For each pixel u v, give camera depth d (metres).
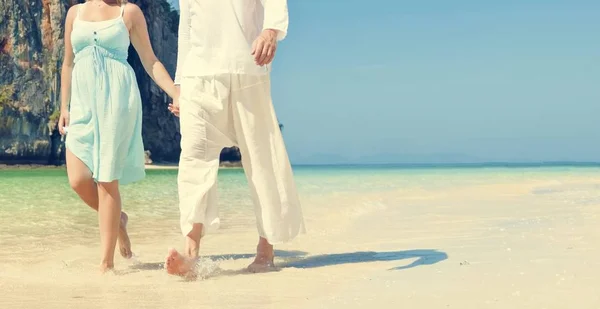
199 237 3.48
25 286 2.94
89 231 5.56
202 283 3.03
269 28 3.34
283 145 3.67
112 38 3.64
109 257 3.50
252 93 3.56
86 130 3.60
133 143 3.73
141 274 3.39
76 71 3.65
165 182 17.41
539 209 7.43
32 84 48.59
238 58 3.48
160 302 2.48
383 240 4.83
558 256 3.41
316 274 3.27
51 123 48.41
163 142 57.62
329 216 7.07
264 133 3.61
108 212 3.52
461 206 8.47
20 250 4.38
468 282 2.74
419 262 3.52
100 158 3.53
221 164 55.94
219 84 3.48
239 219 6.86
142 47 3.86
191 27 3.55
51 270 3.54
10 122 46.69
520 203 8.80
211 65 3.48
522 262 3.25
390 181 19.86
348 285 2.84
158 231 5.62
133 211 7.70
